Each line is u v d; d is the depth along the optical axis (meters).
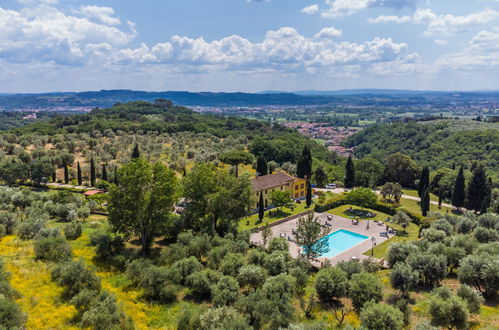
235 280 37.84
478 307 32.78
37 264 40.00
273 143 168.00
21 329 27.28
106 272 42.09
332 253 59.94
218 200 59.06
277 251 46.62
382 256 57.44
